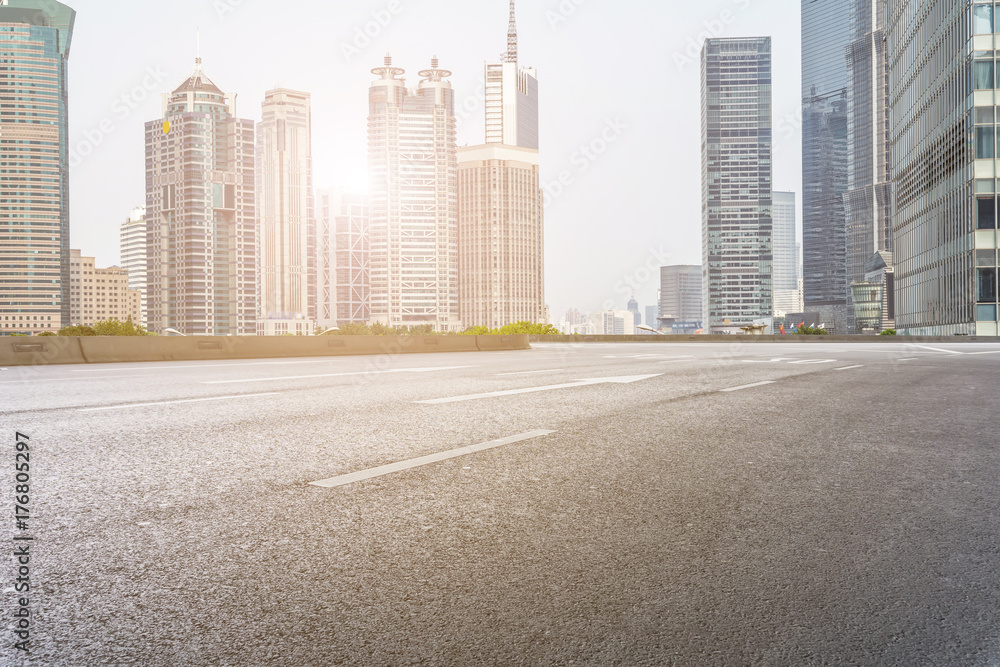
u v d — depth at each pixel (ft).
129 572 8.44
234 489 12.48
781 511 11.43
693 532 10.27
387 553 9.23
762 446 17.15
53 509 11.10
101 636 6.81
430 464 14.75
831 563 9.03
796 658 6.57
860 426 20.54
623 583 8.30
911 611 7.63
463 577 8.43
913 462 15.42
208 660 6.37
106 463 14.61
